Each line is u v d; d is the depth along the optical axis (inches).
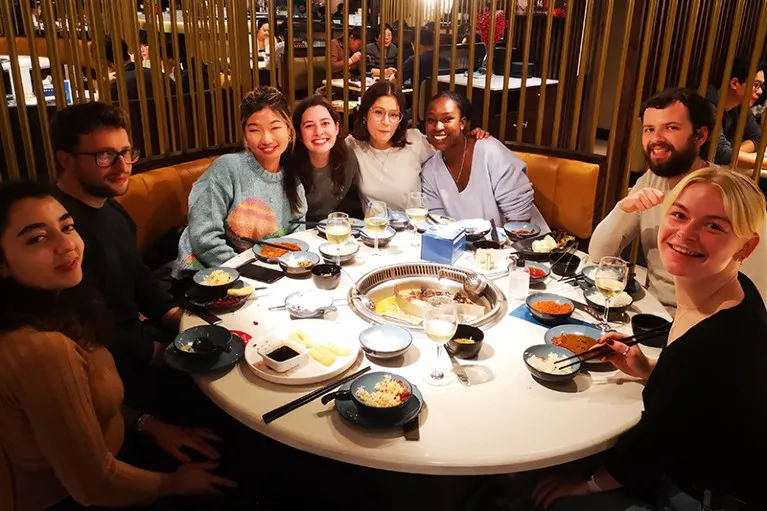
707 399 58.7
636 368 68.2
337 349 71.1
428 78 229.6
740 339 58.7
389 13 301.0
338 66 258.1
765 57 253.6
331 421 60.6
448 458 55.2
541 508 68.2
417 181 135.1
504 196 131.0
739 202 57.5
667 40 127.4
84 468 58.3
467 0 283.6
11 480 58.9
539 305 82.2
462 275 93.0
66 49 128.8
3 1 111.2
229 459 87.4
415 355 72.1
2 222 55.9
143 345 91.0
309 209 128.6
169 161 133.2
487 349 73.3
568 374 65.5
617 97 135.5
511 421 60.5
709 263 59.5
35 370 54.9
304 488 84.6
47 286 58.3
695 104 95.6
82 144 83.4
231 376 68.1
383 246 105.3
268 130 108.4
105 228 89.1
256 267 94.7
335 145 123.9
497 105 231.0
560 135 249.1
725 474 60.2
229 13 149.9
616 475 62.9
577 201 138.3
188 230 110.4
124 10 148.7
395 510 80.0
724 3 225.0
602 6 217.6
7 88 190.7
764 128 120.8
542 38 262.4
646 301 86.3
